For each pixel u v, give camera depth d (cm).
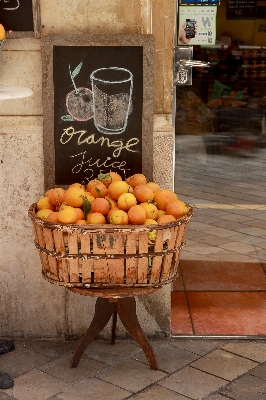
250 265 449
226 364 317
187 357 324
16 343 342
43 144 315
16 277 337
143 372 309
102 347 335
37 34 308
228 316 372
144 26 309
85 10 307
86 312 340
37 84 315
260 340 343
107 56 305
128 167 316
